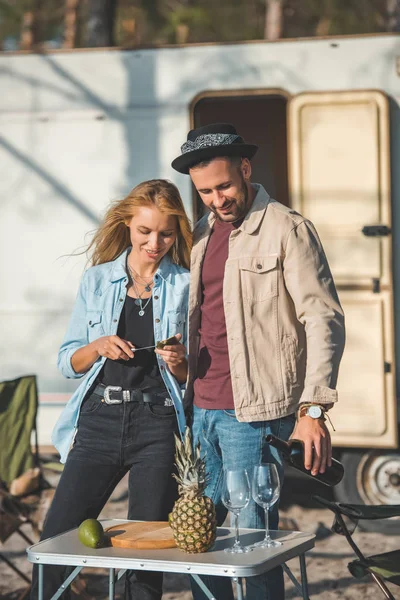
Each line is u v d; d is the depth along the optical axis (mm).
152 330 5293
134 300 5344
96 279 5453
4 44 19109
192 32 18781
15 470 7184
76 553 4375
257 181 12281
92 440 5176
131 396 5145
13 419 7277
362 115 8578
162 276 5344
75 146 8969
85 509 5082
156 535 4559
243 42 8773
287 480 9969
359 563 4883
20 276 9039
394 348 8547
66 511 5051
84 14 17906
